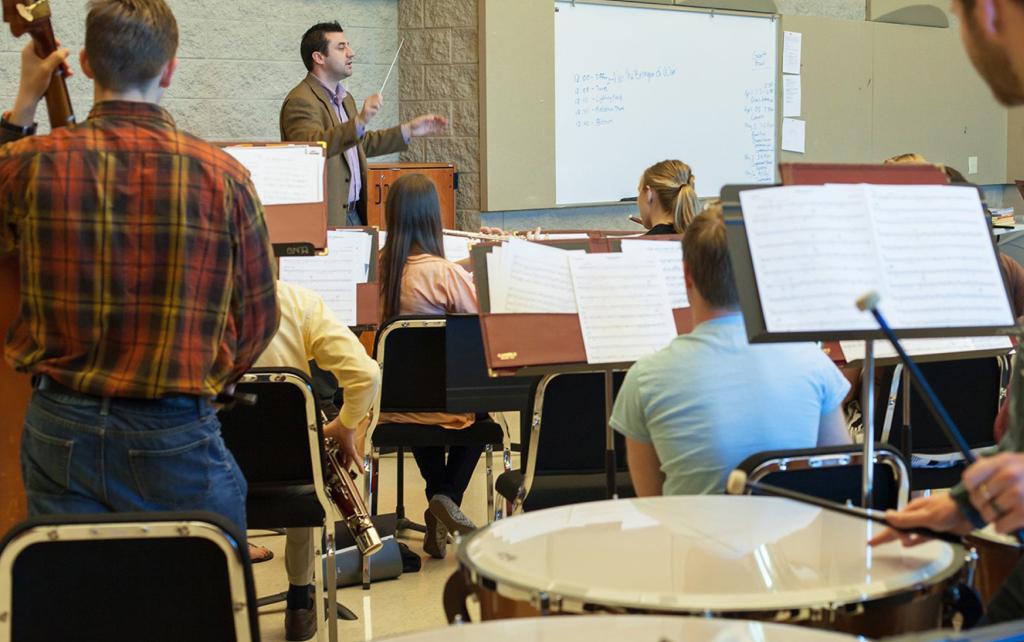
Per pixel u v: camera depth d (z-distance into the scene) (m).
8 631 1.44
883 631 1.22
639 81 6.44
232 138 5.53
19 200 1.77
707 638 1.09
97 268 1.75
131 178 1.76
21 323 1.80
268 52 5.59
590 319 2.40
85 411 1.75
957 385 2.80
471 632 1.13
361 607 3.14
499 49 5.90
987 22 1.30
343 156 4.80
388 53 6.02
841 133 7.55
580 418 2.71
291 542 2.88
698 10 6.66
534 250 2.46
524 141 6.03
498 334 2.38
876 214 1.57
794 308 1.50
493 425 3.40
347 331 2.54
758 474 1.66
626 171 6.44
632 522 1.45
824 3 7.39
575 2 6.13
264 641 2.89
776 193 1.55
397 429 3.40
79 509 1.77
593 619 1.15
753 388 1.78
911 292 1.54
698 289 1.82
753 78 6.98
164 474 1.78
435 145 6.02
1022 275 3.39
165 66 1.81
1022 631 1.06
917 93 8.02
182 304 1.77
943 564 1.28
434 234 3.55
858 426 3.10
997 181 8.63
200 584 1.47
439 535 3.57
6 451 2.11
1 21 4.82
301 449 2.46
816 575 1.25
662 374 1.81
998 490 1.23
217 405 1.92
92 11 1.77
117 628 1.47
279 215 2.81
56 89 2.06
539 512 1.51
